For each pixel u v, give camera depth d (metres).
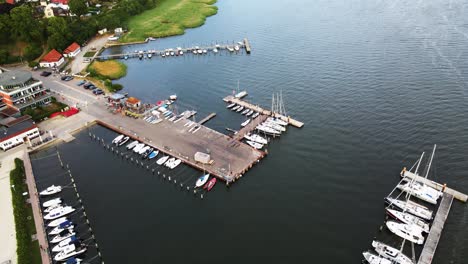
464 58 188.75
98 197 117.31
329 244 98.81
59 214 109.44
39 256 96.00
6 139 137.62
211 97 174.88
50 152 139.12
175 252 98.25
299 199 113.75
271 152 135.12
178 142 139.75
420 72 178.88
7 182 122.00
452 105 152.12
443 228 101.06
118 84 188.12
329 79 181.50
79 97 174.12
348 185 117.94
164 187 120.56
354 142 137.12
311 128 146.88
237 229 104.38
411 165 124.19
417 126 142.00
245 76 193.75
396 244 98.00
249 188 118.94
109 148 139.38
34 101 161.12
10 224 105.69
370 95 164.50
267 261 94.88
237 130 147.62
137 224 107.12
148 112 160.88
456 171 120.44
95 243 101.25
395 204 108.12
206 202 114.06
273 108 161.12
